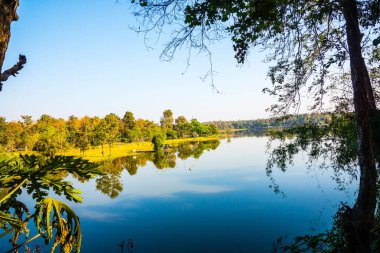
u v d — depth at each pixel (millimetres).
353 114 7426
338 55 5621
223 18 4090
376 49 6973
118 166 56375
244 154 70312
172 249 15938
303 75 5953
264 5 4320
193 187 34500
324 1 4859
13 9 2102
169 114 167250
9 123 91062
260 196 27031
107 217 23781
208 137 174500
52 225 2891
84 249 16469
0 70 2010
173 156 73312
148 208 26234
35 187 2893
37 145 59125
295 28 5172
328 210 18750
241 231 18062
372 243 5062
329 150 7699
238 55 4980
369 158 4785
